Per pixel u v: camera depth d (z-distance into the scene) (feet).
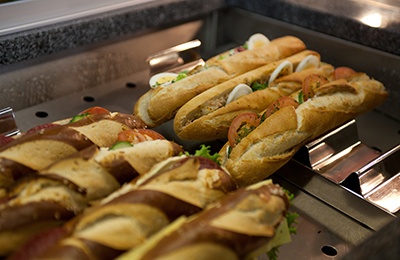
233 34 3.42
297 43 3.02
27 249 1.59
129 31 2.99
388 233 1.90
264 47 2.93
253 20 3.39
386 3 3.24
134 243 1.64
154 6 3.05
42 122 2.69
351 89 2.61
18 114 2.72
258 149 2.32
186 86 2.63
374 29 2.93
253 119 2.46
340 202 2.32
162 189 1.71
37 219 1.68
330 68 2.93
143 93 2.97
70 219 1.73
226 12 3.39
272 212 1.69
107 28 2.90
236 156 2.31
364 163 2.53
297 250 2.12
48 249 1.58
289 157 2.39
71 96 2.89
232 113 2.51
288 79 2.70
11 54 2.63
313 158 2.47
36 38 2.68
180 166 1.77
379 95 2.74
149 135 2.10
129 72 3.10
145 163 1.89
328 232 2.21
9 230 1.65
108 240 1.61
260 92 2.61
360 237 2.20
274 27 3.32
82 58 2.89
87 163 1.80
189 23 3.24
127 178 1.85
